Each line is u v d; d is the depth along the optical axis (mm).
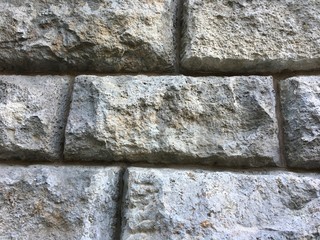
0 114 723
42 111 735
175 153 696
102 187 676
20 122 723
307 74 766
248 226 638
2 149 711
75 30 780
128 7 792
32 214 665
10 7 806
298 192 666
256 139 700
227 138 702
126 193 666
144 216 641
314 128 700
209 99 724
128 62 774
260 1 789
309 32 771
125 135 701
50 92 754
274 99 734
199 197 654
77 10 794
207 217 639
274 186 669
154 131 704
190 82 736
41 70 789
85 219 652
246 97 727
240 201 656
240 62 756
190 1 792
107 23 782
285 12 784
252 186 668
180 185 664
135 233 631
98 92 727
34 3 809
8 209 670
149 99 720
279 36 767
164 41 779
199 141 700
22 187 684
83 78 752
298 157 693
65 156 708
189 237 624
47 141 716
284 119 726
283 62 756
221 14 779
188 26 774
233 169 705
